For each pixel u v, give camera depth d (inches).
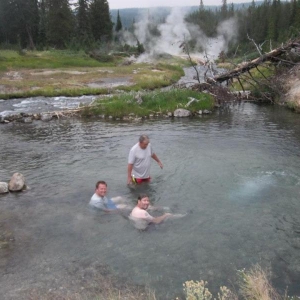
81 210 341.1
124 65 2460.6
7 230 303.6
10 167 474.6
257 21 4003.4
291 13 3444.9
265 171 436.5
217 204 348.2
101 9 3693.4
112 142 594.9
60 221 319.0
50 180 423.2
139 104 868.6
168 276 237.0
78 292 222.1
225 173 432.5
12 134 668.1
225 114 829.2
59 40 3223.4
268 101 997.2
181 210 337.1
